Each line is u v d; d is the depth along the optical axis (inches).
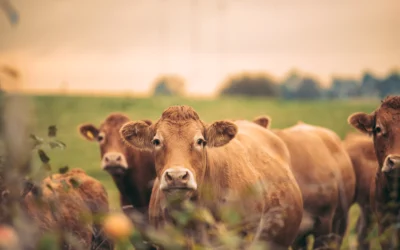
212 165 294.4
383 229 335.3
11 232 163.6
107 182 636.1
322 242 400.8
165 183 265.4
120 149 435.2
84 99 1640.0
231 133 291.7
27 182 234.7
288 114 1418.6
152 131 297.0
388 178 348.8
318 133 432.1
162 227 291.6
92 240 324.2
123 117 455.5
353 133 483.2
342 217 424.5
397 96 362.3
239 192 301.6
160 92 2482.8
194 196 281.9
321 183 398.3
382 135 353.4
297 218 343.3
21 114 236.2
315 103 1747.0
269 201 319.0
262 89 2443.4
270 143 363.3
